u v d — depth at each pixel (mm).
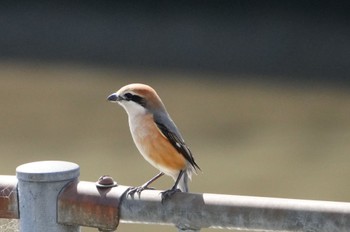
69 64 23156
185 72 22719
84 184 4027
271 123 19109
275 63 23141
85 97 20734
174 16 25656
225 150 17484
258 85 21672
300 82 21844
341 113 19641
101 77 22219
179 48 24141
